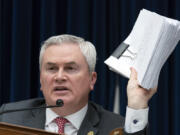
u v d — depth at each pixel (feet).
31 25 17.60
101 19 17.16
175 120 16.65
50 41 9.69
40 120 10.21
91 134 9.69
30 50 17.51
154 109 16.71
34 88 17.63
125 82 16.62
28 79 17.35
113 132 8.23
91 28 17.40
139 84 8.16
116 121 10.30
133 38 8.66
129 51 8.61
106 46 17.28
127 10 17.11
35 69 17.71
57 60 9.39
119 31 17.28
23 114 10.55
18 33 17.47
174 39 8.12
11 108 10.77
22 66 17.43
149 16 8.28
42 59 9.79
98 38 17.11
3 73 17.79
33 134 6.90
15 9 17.48
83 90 9.65
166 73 16.81
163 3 17.13
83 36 17.28
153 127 16.67
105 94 16.88
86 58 9.72
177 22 8.12
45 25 17.43
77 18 17.34
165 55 8.19
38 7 17.89
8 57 17.87
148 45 8.17
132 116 8.16
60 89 9.41
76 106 9.68
